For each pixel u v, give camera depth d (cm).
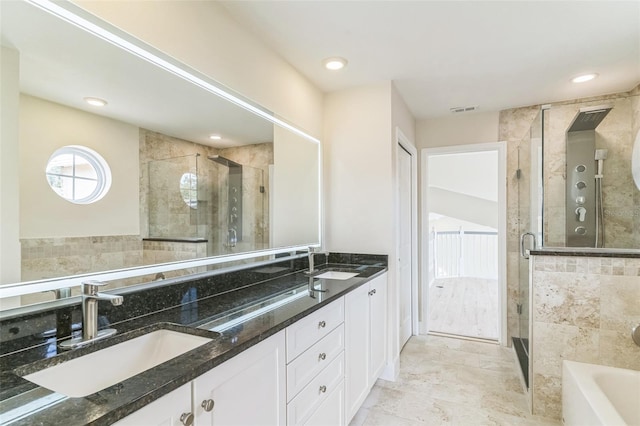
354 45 205
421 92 283
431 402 224
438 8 167
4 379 81
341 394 179
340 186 275
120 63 131
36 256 106
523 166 298
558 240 237
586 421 153
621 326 194
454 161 514
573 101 300
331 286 192
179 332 121
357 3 163
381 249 261
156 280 145
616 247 226
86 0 111
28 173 106
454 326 374
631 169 229
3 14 99
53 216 112
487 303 454
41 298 106
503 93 286
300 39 197
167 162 158
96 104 127
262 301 158
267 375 119
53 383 90
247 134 204
